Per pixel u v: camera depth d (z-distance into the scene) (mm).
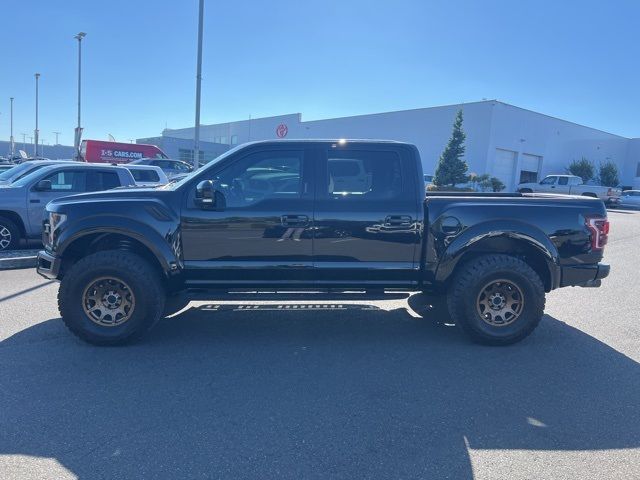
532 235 5043
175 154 50406
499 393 4051
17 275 8133
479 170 38188
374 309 6457
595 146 48062
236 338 5309
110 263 4805
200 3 16844
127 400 3832
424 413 3697
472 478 2924
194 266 4984
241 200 5012
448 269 5074
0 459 3041
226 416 3609
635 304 7082
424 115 41750
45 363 4531
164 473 2928
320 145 5055
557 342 5340
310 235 4980
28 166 11492
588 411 3760
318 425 3502
